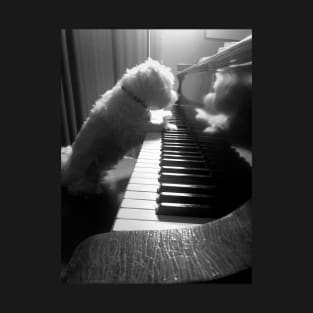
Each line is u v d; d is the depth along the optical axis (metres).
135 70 1.28
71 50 1.74
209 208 0.71
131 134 1.25
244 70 0.61
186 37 1.57
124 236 0.64
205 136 0.98
